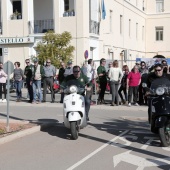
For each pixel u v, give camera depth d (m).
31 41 28.41
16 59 29.23
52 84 17.36
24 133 9.69
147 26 48.72
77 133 9.26
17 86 18.09
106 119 12.52
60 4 28.12
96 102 16.33
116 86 15.84
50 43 24.14
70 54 24.30
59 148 8.23
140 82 15.98
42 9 30.88
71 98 9.09
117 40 35.88
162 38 48.34
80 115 9.16
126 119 12.52
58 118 12.75
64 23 27.84
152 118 8.21
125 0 38.56
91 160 7.14
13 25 29.25
